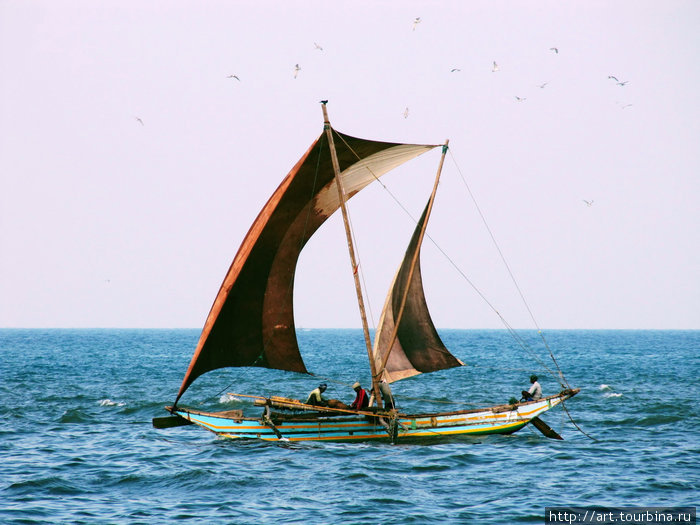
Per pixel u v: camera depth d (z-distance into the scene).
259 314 99.75
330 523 66.00
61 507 71.06
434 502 72.75
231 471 85.25
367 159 103.12
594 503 72.06
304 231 101.25
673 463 90.25
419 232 106.31
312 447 99.88
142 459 93.44
